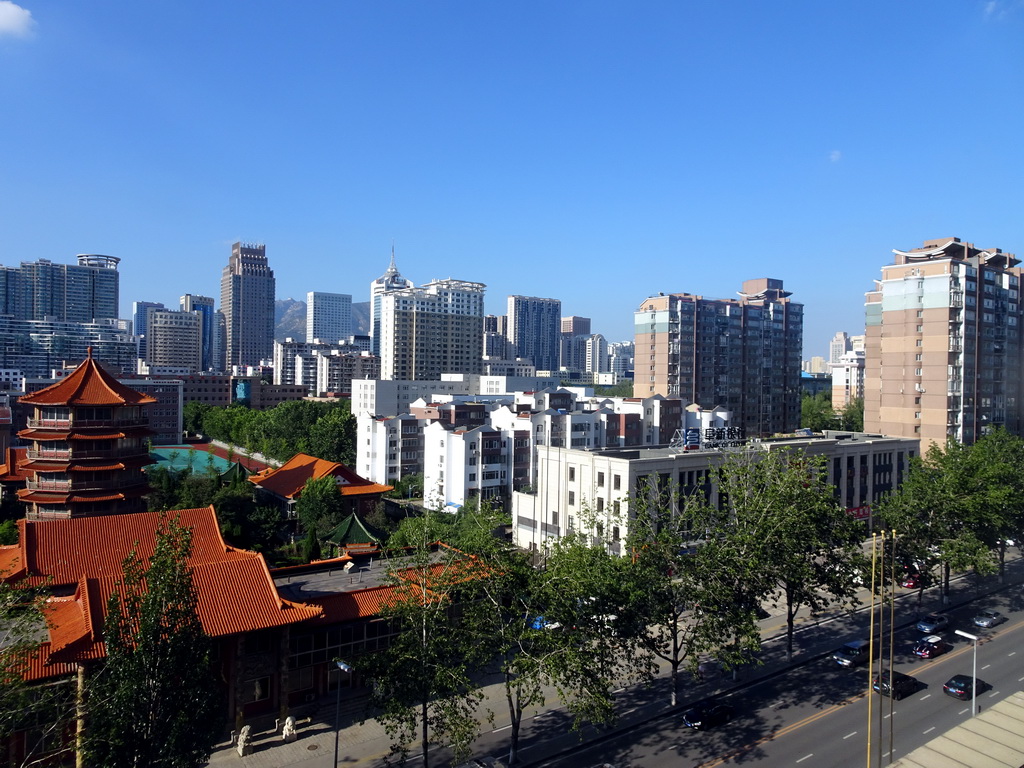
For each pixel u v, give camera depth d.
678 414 145.62
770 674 57.22
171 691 34.38
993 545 76.56
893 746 45.16
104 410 81.06
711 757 44.16
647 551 52.06
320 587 56.62
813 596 58.25
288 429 172.62
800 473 59.44
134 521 58.28
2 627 36.56
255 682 49.22
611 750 45.19
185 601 35.94
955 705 51.34
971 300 123.75
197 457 158.50
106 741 32.62
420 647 41.44
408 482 131.88
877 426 133.88
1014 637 65.12
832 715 49.84
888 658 60.19
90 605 42.94
